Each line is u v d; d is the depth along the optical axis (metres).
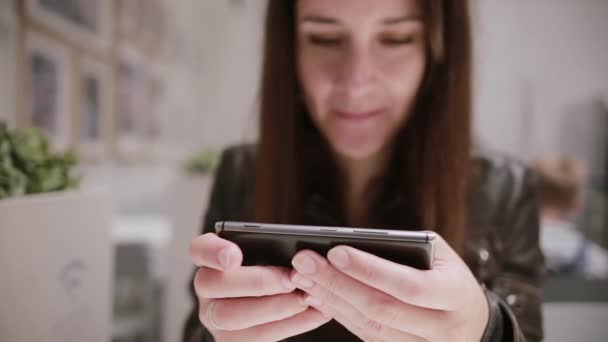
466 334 0.33
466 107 0.56
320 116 0.56
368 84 0.52
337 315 0.35
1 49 1.01
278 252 0.35
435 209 0.57
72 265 0.52
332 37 0.52
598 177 2.38
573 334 1.16
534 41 2.57
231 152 0.80
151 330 1.58
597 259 1.54
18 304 0.45
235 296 0.35
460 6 0.54
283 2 0.58
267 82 0.61
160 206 1.97
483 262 0.62
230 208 0.75
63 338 0.51
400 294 0.30
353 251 0.31
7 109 1.03
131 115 1.72
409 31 0.52
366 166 0.64
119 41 1.58
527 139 2.63
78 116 1.35
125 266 1.53
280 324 0.37
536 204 0.70
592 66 2.59
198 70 2.24
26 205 0.45
